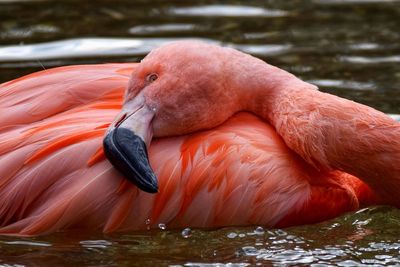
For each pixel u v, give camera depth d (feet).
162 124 28.96
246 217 29.14
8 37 46.91
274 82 31.07
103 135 28.81
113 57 43.98
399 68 43.62
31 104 30.09
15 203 28.71
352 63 44.27
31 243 28.43
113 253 28.02
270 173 29.27
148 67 29.19
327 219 30.22
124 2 53.78
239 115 30.91
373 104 39.19
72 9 52.08
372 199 31.45
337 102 29.73
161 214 28.73
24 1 53.42
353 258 27.68
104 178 28.45
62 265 27.20
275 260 27.50
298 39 47.65
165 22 49.83
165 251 28.14
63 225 28.55
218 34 47.96
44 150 28.66
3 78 40.75
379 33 48.75
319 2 54.60
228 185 28.84
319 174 30.68
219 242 28.66
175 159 28.76
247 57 31.22
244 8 53.11
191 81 29.12
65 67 31.81
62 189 28.53
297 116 29.86
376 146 29.19
